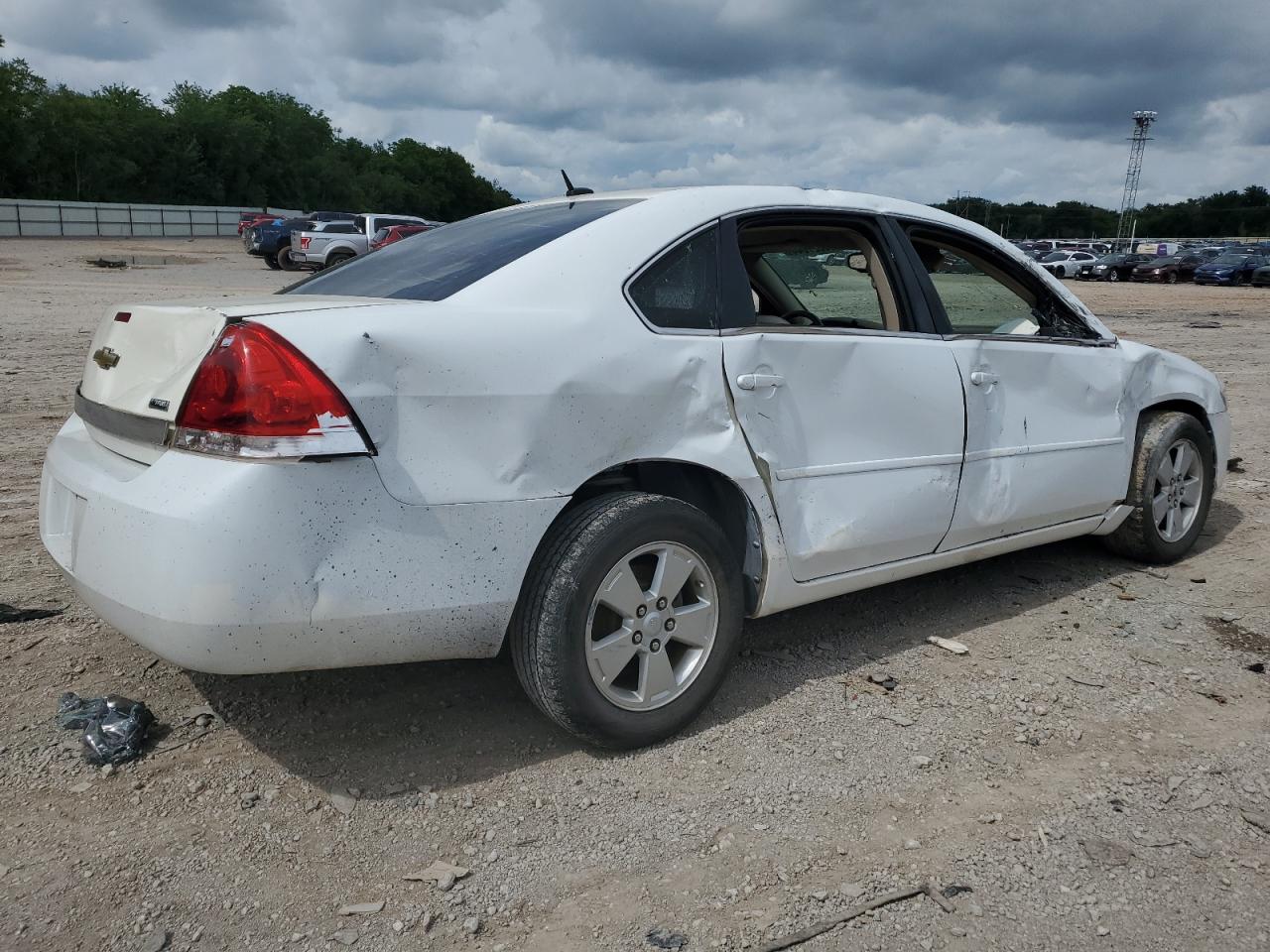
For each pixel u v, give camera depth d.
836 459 3.33
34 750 2.88
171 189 77.69
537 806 2.71
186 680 3.34
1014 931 2.28
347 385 2.42
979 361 3.79
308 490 2.38
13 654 3.49
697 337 3.02
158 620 2.37
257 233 30.91
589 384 2.76
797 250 3.77
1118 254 47.19
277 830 2.57
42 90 69.69
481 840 2.56
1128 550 4.75
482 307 2.70
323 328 2.43
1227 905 2.39
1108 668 3.65
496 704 3.27
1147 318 21.03
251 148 82.12
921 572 3.78
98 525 2.51
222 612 2.33
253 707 3.19
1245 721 3.28
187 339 2.53
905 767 2.96
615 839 2.58
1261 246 57.47
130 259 33.31
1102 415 4.33
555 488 2.72
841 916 2.31
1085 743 3.12
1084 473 4.25
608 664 2.86
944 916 2.32
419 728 3.10
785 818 2.69
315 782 2.79
